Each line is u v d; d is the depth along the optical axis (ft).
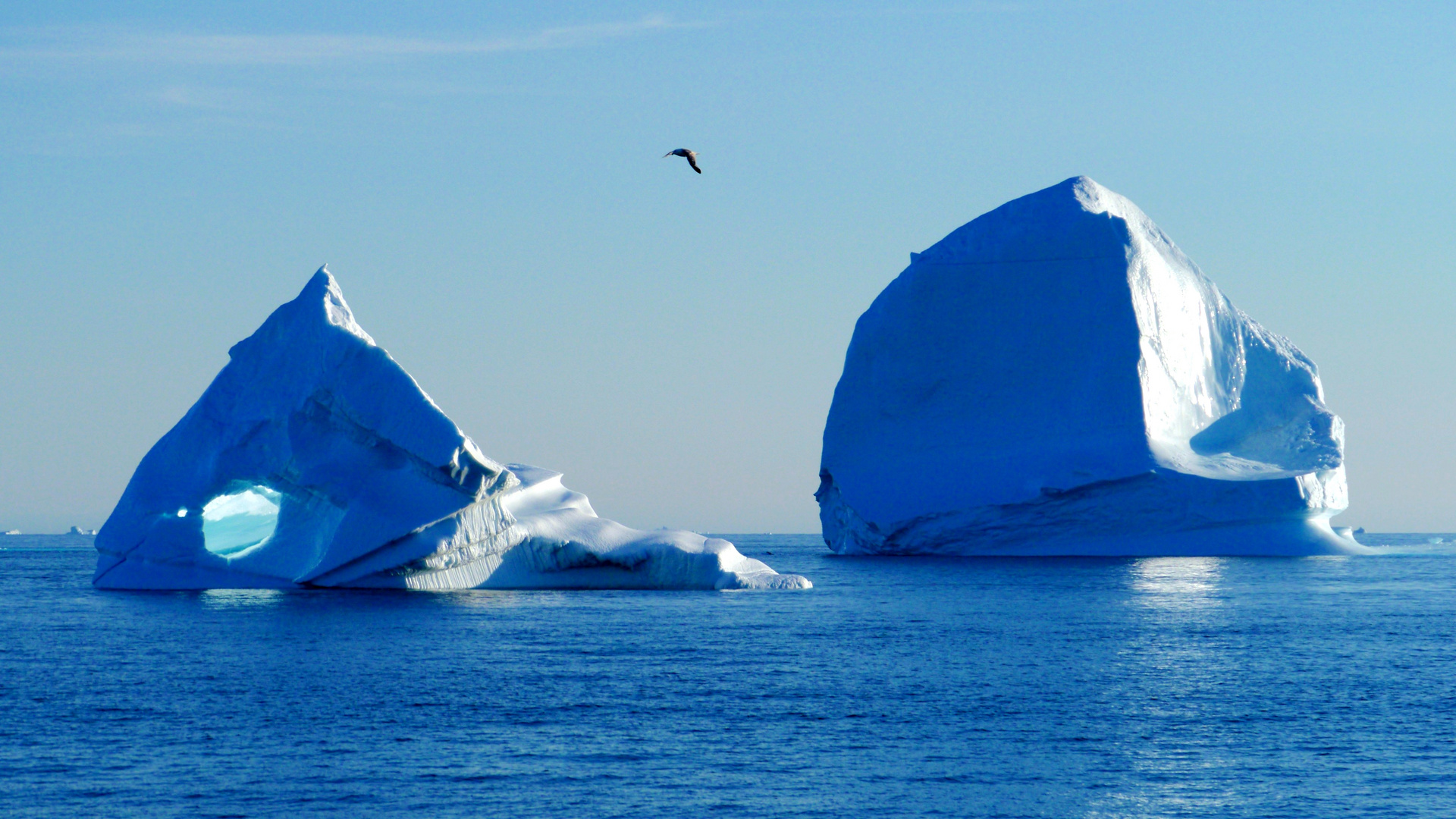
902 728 160.66
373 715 165.78
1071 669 204.13
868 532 546.67
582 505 339.77
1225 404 561.84
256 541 335.67
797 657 214.07
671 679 191.31
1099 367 534.78
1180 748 151.23
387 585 299.79
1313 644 235.61
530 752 147.64
